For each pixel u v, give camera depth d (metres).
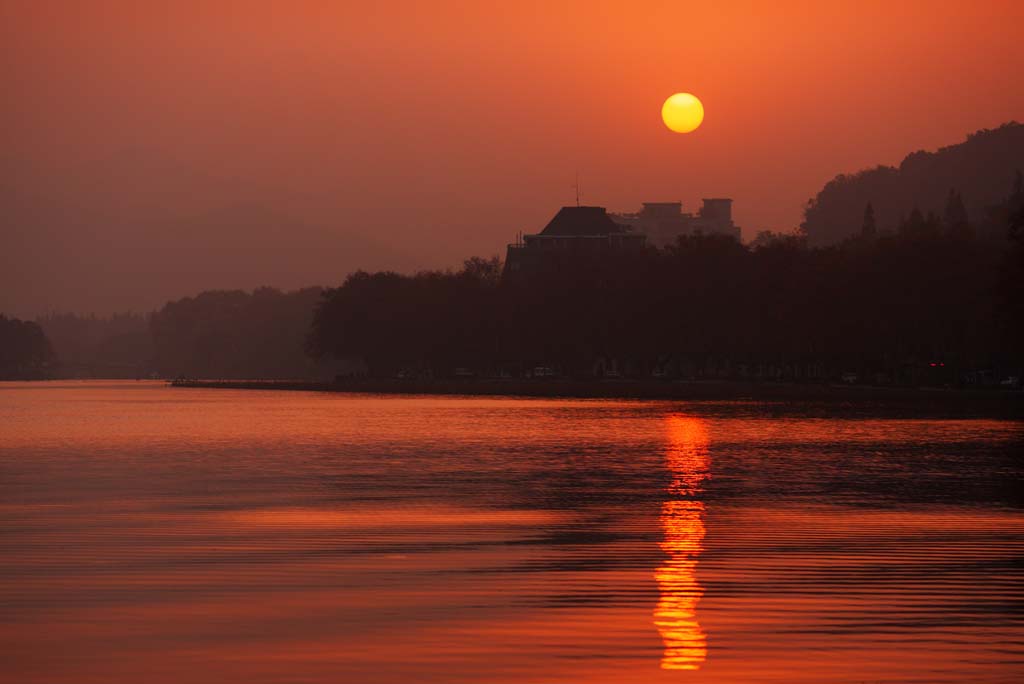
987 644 77.81
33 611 86.50
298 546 115.19
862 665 73.50
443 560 107.38
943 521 133.75
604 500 156.38
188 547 114.38
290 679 70.94
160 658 75.00
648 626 82.25
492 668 72.94
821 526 129.75
